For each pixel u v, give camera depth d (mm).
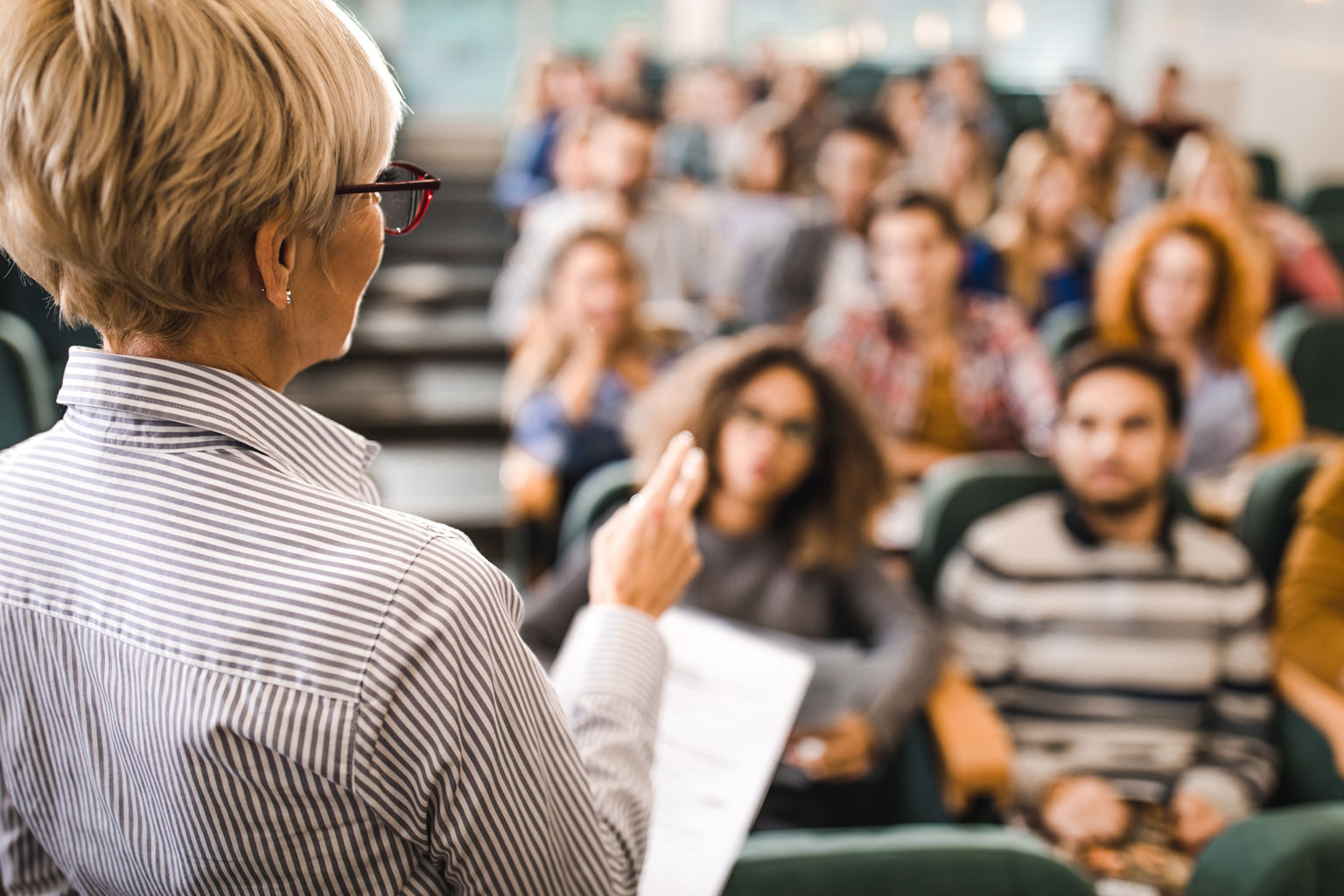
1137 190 3605
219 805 462
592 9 6359
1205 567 1423
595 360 2111
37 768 536
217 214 430
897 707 1270
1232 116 5082
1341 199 3867
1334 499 1492
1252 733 1383
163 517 472
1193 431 2197
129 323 469
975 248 2822
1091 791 1342
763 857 822
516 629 506
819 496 1374
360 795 450
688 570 711
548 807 497
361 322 3719
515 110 5480
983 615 1430
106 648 476
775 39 6121
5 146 421
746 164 3324
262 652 446
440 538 479
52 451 508
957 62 4688
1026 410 2262
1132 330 2242
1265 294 2842
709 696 1002
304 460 517
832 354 2289
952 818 1256
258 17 431
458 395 3293
